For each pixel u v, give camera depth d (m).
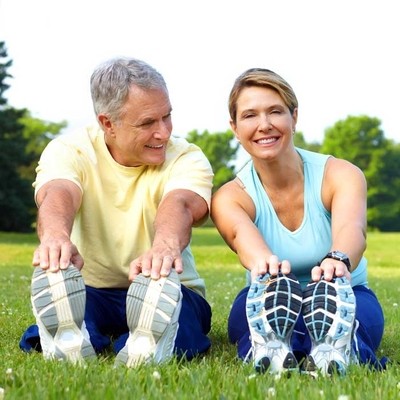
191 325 4.63
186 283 5.11
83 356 4.18
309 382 3.54
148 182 4.95
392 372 3.88
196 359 4.35
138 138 4.70
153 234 5.04
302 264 4.79
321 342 3.94
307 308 3.98
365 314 4.52
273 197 4.80
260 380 3.55
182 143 5.12
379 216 73.94
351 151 76.25
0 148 48.09
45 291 4.14
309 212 4.77
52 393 3.19
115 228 5.02
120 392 3.26
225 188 4.90
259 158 4.61
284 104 4.57
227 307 7.74
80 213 5.02
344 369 3.82
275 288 4.05
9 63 49.09
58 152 4.93
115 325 5.20
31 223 50.16
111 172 4.98
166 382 3.59
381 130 75.88
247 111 4.57
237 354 4.46
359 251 4.38
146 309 4.09
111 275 5.11
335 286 4.01
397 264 22.22
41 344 4.31
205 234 43.31
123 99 4.59
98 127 5.13
